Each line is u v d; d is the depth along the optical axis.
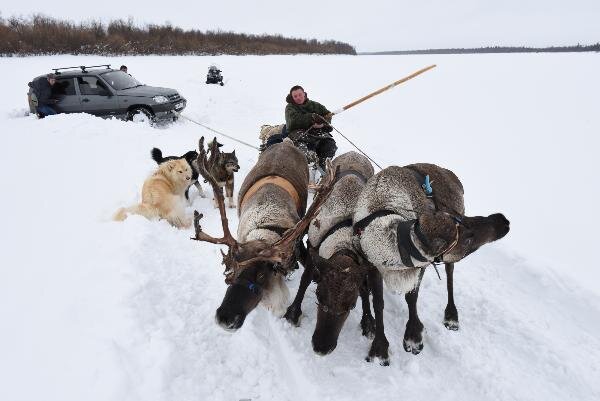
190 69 27.80
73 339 3.46
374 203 3.89
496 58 41.28
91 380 3.09
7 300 3.84
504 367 3.94
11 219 5.46
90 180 7.14
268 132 8.73
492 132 13.05
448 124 14.27
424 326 4.44
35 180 6.89
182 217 6.20
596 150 10.98
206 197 7.62
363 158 5.55
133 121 12.81
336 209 4.27
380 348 4.07
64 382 3.07
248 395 3.57
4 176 7.01
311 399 3.69
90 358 3.27
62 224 5.45
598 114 14.76
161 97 13.21
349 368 4.01
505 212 7.36
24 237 5.02
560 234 6.51
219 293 4.67
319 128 7.51
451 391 3.79
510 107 16.56
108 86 13.16
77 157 8.28
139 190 6.90
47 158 8.10
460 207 4.50
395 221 3.62
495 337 4.29
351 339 4.38
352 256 3.78
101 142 9.45
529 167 9.80
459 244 3.39
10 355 3.25
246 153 9.89
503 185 8.68
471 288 4.99
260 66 33.12
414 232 3.28
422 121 14.82
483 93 19.78
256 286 3.49
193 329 4.05
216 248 5.64
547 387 3.74
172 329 3.93
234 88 20.41
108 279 4.28
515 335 4.27
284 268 3.87
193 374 3.54
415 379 3.91
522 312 4.59
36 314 3.69
